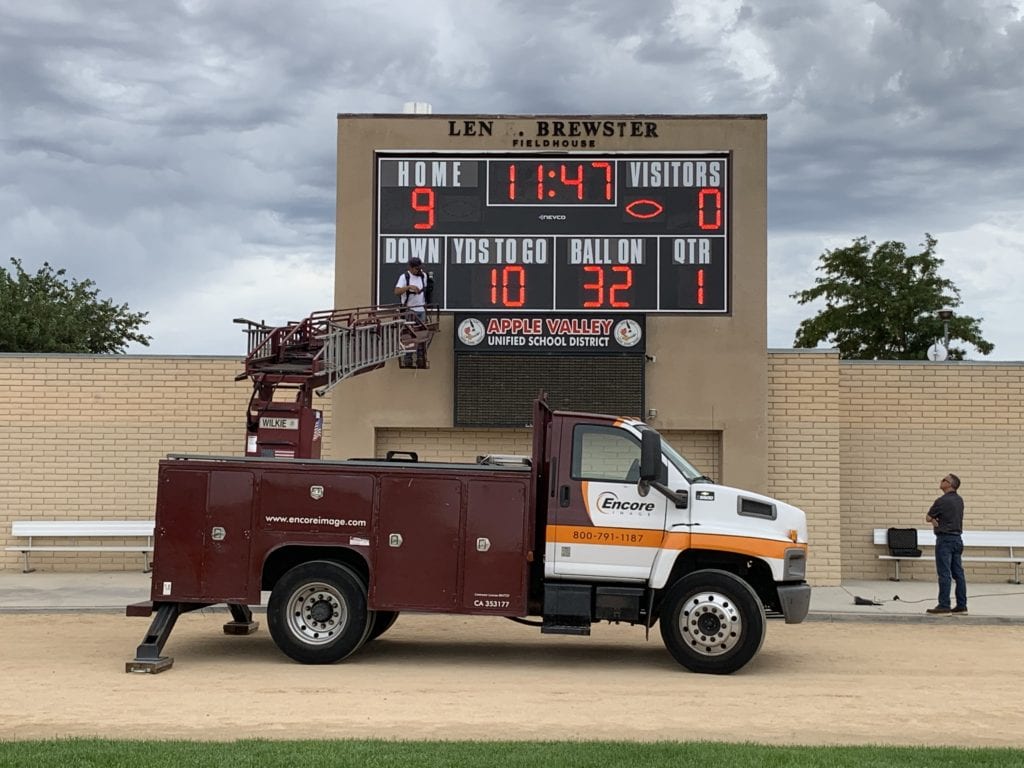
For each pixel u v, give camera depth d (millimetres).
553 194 19062
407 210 19141
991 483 20422
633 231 19000
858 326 42156
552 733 8977
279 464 12234
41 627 14805
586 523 12117
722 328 18953
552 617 12195
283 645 12141
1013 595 18344
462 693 10617
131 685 10922
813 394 19375
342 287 19078
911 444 20531
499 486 12117
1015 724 9555
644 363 18859
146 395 20359
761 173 19031
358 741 8258
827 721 9578
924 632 15086
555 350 18906
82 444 20312
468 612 12016
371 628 13070
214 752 7742
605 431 12289
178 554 12164
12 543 20234
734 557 12219
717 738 8867
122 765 7332
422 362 18625
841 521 20516
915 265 42781
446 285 19062
